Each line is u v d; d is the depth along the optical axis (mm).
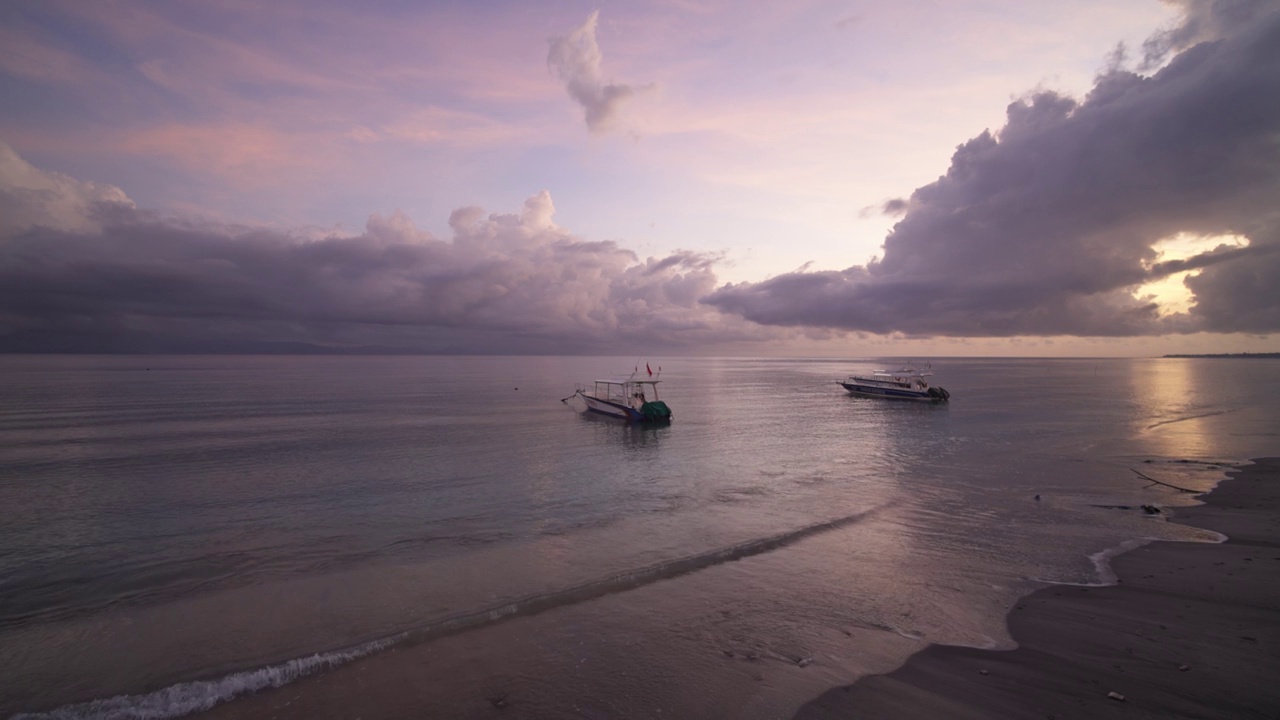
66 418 52344
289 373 150500
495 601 14344
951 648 11352
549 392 87375
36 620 13914
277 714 9797
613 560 17078
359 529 20594
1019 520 20266
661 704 9727
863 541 18047
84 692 10875
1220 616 12266
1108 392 93562
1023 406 68375
